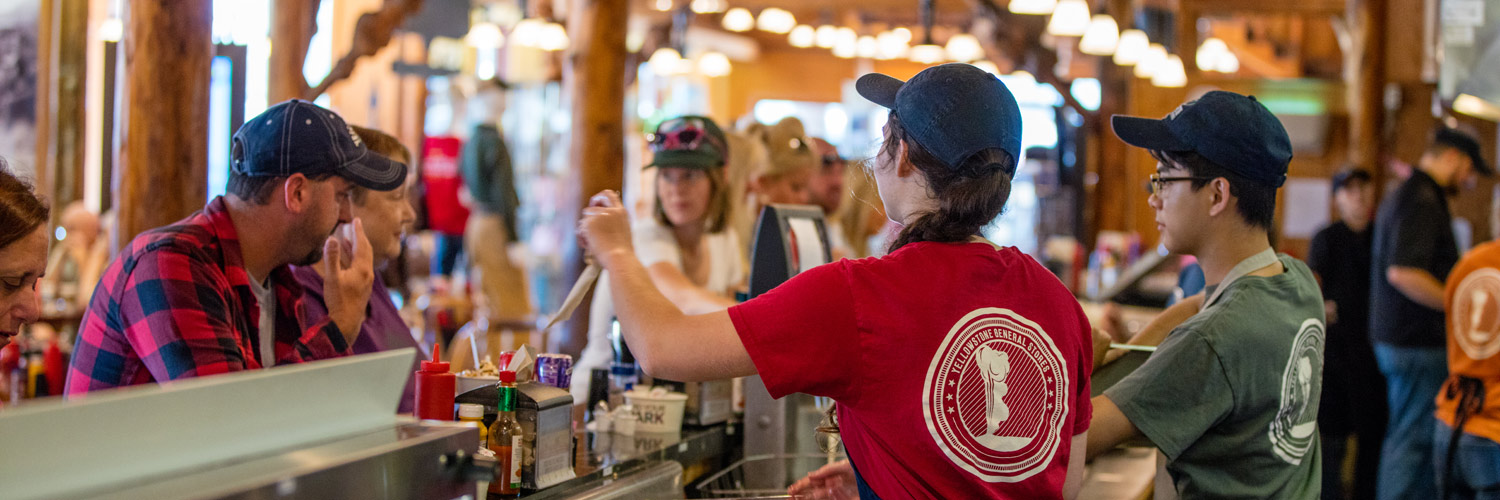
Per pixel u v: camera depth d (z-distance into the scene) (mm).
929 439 1406
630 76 11070
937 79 1490
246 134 1887
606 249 1631
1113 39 7977
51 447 923
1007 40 9820
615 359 2635
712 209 3184
